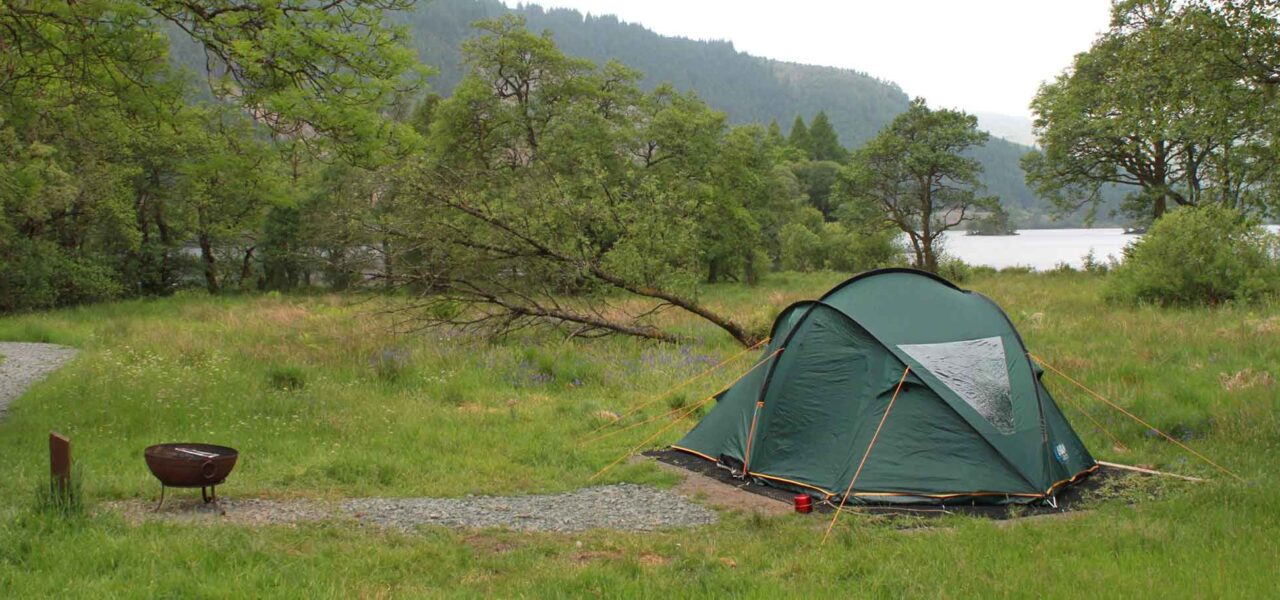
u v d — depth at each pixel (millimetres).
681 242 17438
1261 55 10945
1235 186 13445
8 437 9633
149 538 6105
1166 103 12008
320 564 5840
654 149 42281
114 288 34656
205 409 11125
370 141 12078
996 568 5914
